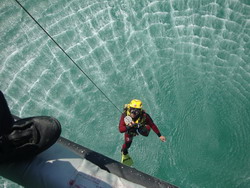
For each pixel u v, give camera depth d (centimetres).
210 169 818
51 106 911
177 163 827
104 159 287
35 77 959
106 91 936
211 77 955
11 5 1091
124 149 692
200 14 1062
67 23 1061
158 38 1029
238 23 1042
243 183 790
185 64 980
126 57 996
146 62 984
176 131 875
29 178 248
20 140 264
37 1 1098
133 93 934
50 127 266
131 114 594
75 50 1008
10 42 1028
